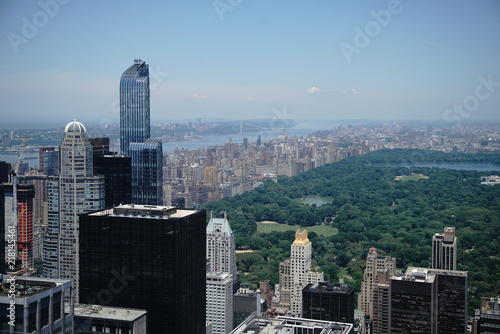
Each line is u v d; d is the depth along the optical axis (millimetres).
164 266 158250
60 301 116062
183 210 175000
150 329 160625
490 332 177500
